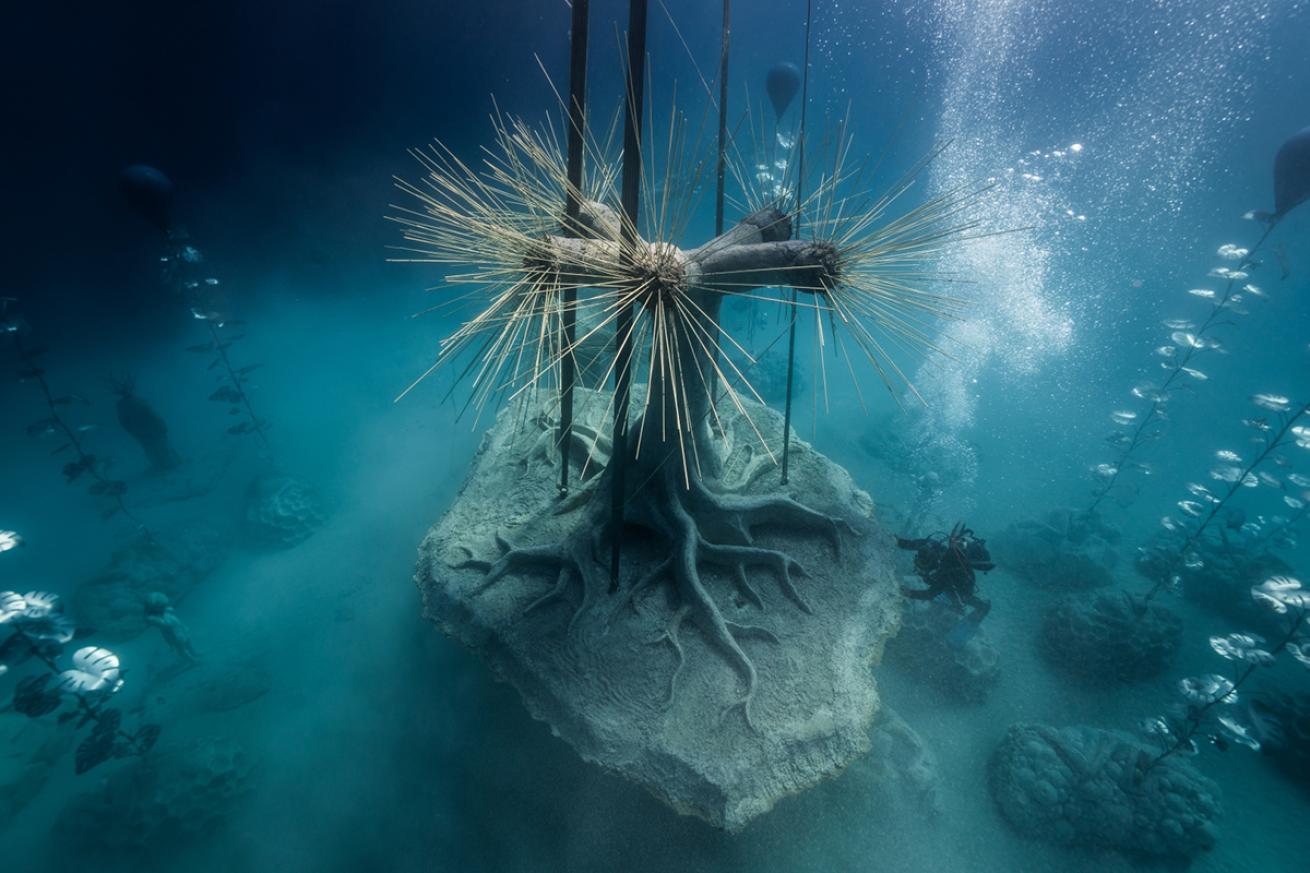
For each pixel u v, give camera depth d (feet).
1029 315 47.62
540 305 11.52
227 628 26.50
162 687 23.73
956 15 60.29
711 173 11.18
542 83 59.47
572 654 14.69
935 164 60.13
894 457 35.40
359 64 53.88
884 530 17.75
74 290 51.67
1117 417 28.60
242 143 54.19
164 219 30.71
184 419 41.45
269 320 54.19
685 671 14.43
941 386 41.45
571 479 19.49
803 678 14.34
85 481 35.68
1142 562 28.94
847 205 11.98
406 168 59.21
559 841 18.38
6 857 18.84
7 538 14.55
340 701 23.04
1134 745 19.98
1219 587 26.81
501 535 17.60
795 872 17.66
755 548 16.49
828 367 43.83
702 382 14.74
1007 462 35.70
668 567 16.33
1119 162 56.90
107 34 45.34
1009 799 19.49
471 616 15.65
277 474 33.35
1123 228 54.44
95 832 18.74
